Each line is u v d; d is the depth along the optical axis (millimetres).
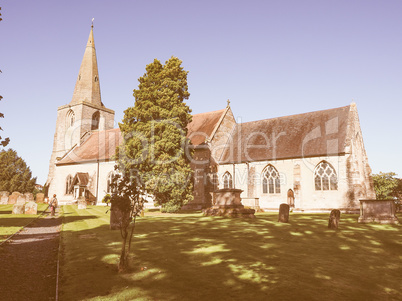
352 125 33156
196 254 10016
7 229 16406
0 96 7988
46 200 50969
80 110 57688
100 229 16062
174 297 6340
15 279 7754
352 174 30672
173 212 29000
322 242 12188
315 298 6348
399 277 7871
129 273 7996
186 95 31844
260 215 26156
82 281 7367
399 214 26516
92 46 63250
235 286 6996
